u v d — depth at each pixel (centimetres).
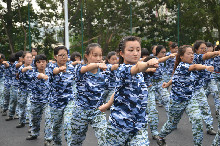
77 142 358
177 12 1966
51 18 1920
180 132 536
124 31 1928
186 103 405
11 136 557
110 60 657
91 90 340
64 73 404
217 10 1873
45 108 488
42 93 482
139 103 263
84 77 338
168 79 818
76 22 1848
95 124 343
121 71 255
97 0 1848
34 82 475
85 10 1850
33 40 1939
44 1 1895
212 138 488
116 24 1916
